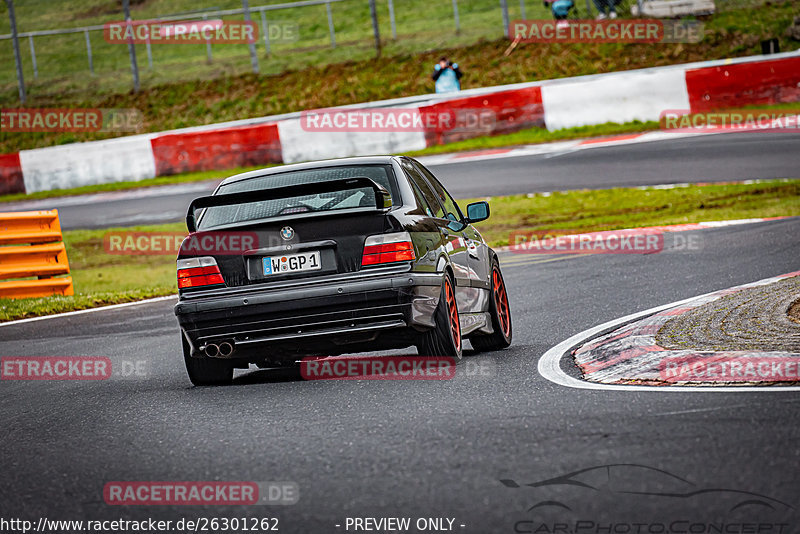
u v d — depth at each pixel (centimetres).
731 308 2648
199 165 9725
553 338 2803
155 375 2800
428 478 1407
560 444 1532
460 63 12281
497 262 3045
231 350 2327
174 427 1941
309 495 1377
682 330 2416
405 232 2305
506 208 6788
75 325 4178
